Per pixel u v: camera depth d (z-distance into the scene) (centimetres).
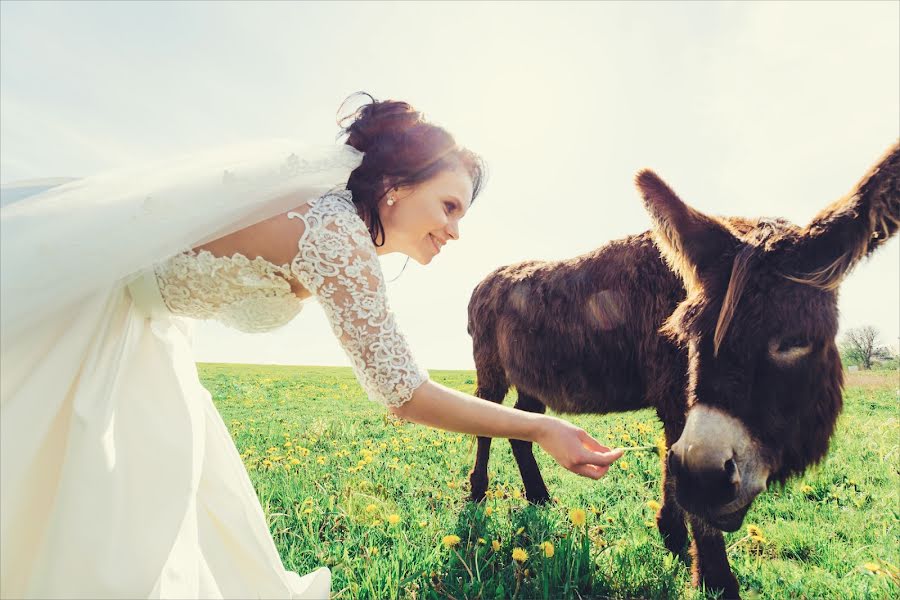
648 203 295
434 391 154
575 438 154
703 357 246
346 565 238
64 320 151
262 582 176
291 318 173
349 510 311
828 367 258
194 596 148
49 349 149
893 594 236
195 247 155
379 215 173
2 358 144
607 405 416
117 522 134
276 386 1509
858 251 229
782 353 232
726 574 256
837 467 475
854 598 239
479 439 447
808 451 259
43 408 141
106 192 158
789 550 311
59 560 128
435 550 251
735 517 230
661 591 231
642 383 387
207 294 159
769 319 232
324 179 159
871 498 406
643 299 373
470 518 299
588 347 414
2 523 135
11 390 143
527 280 492
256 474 426
